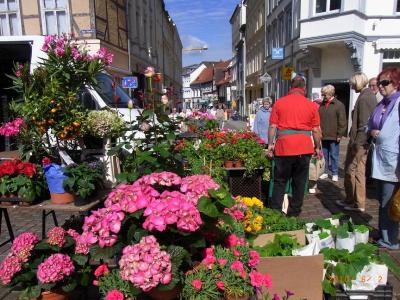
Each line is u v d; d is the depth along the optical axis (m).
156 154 3.71
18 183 3.15
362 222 5.11
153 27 28.45
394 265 2.88
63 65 3.51
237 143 5.68
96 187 3.31
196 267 2.34
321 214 5.50
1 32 14.59
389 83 3.97
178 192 2.35
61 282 2.73
